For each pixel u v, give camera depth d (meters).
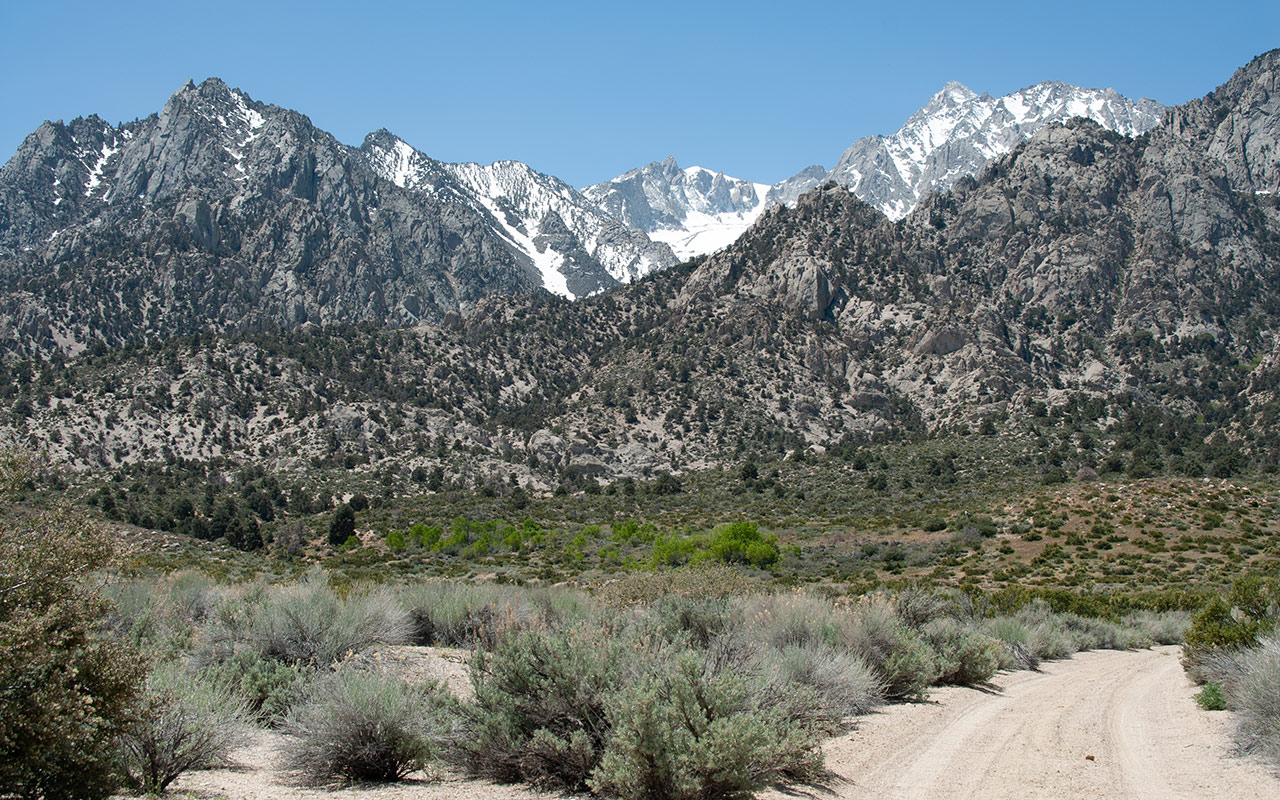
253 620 14.83
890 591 29.17
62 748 7.62
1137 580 54.25
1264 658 13.73
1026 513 78.25
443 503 111.56
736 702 9.71
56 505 8.00
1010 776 10.85
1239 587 21.94
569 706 9.95
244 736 10.77
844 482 114.12
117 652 8.14
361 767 10.09
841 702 14.47
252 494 106.38
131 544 8.40
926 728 14.01
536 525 87.88
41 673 7.48
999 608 32.91
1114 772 11.20
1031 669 24.62
